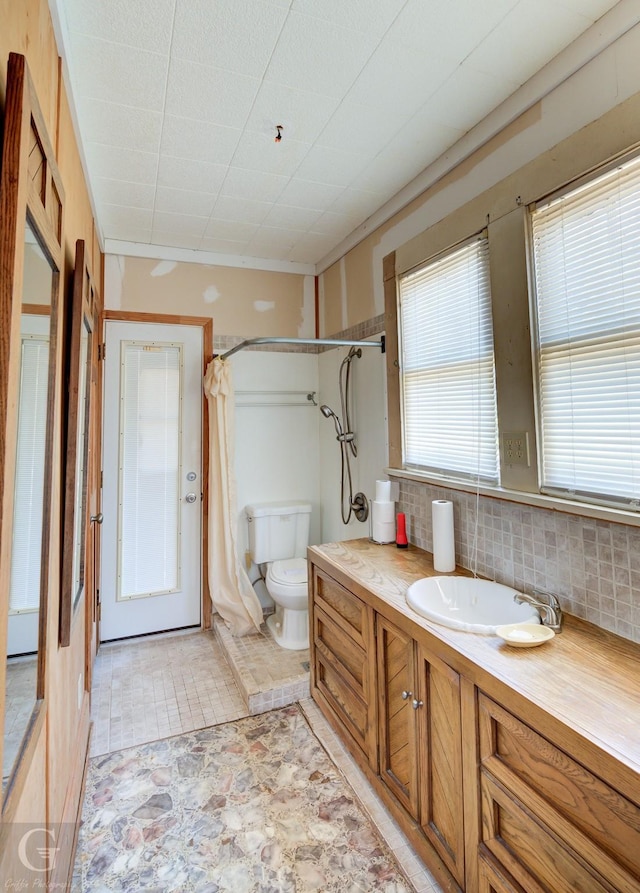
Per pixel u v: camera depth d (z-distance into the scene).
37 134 0.86
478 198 1.74
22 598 0.88
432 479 2.00
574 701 0.97
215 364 2.81
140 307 2.87
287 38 1.35
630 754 0.81
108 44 1.36
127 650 2.74
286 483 3.27
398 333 2.30
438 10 1.26
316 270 3.29
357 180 2.16
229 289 3.10
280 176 2.12
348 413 2.86
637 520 1.18
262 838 1.47
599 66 1.32
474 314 1.81
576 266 1.39
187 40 1.35
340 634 1.89
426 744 1.33
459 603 1.69
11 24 0.79
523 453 1.57
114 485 2.83
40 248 0.97
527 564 1.56
